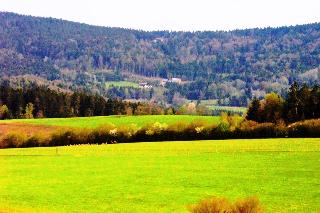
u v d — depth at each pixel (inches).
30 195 2043.6
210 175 2389.3
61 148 3565.5
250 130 3661.4
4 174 2588.6
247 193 1972.2
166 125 3801.7
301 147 3100.4
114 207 1800.0
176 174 2450.8
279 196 1892.2
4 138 3740.2
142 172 2539.4
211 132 3730.3
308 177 2246.6
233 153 3041.3
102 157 3120.1
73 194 2053.4
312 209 1676.9
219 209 1072.2
